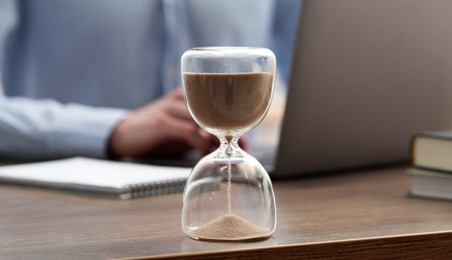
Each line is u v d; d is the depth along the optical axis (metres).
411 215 0.64
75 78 1.38
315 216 0.63
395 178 0.80
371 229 0.59
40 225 0.61
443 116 0.89
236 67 0.56
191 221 0.57
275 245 0.54
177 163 0.89
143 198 0.72
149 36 1.39
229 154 0.59
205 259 0.53
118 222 0.62
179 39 1.39
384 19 0.80
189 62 0.56
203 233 0.56
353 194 0.72
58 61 1.37
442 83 0.87
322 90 0.77
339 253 0.55
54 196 0.72
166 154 0.94
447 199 0.70
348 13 0.77
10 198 0.72
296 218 0.63
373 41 0.79
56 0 1.37
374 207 0.67
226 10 1.41
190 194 0.58
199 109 0.57
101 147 0.98
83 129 1.00
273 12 1.44
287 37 1.44
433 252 0.58
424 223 0.61
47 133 1.01
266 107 0.57
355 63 0.78
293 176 0.80
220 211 0.57
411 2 0.81
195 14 1.40
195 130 0.92
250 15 1.43
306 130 0.77
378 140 0.84
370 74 0.80
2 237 0.58
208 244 0.55
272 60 0.57
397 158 0.87
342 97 0.78
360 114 0.81
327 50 0.76
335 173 0.83
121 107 1.39
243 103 0.56
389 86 0.82
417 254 0.57
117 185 0.71
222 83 0.56
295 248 0.54
